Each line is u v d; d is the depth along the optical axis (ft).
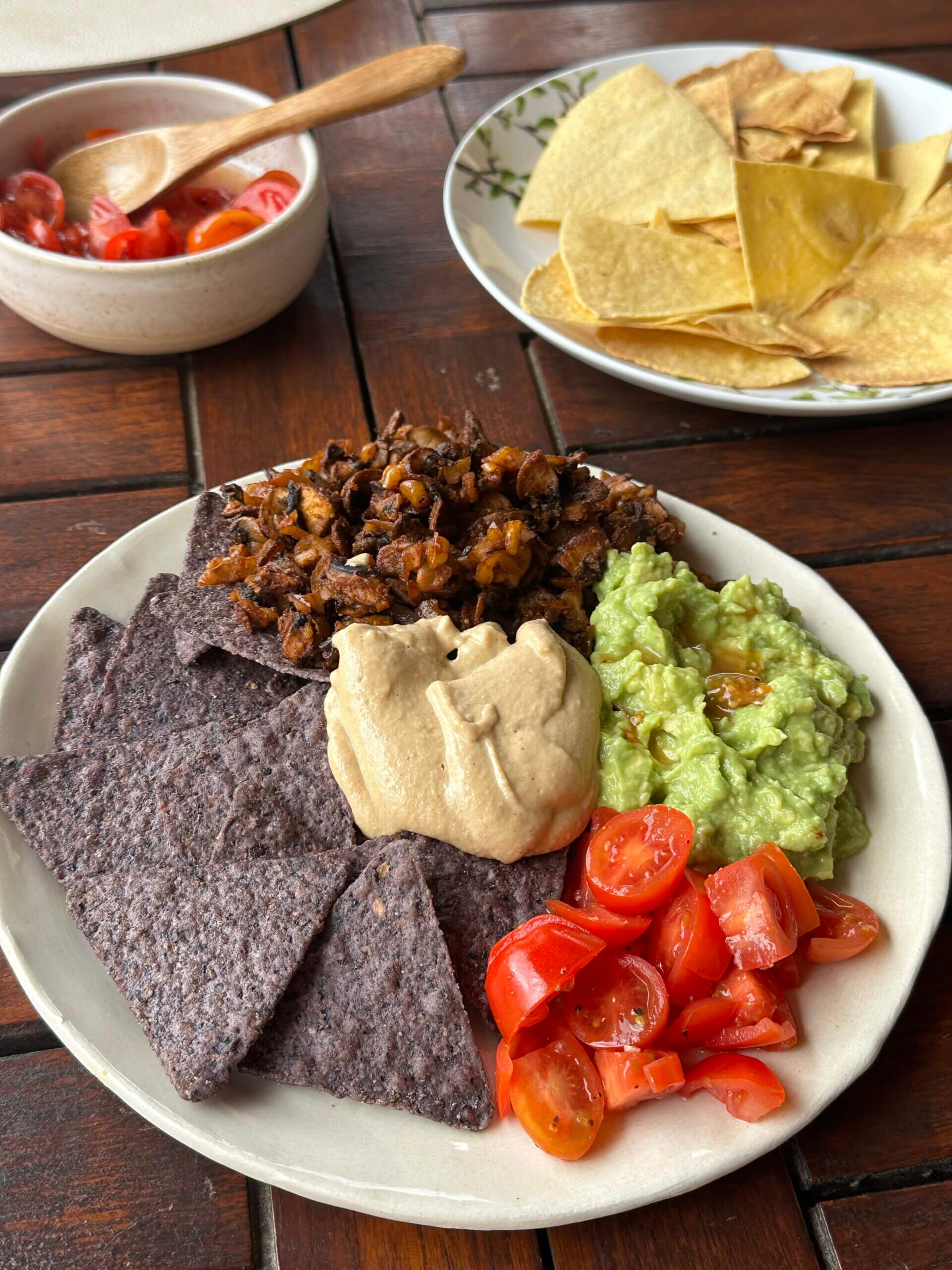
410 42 2.24
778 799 1.12
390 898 1.02
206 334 1.63
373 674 1.12
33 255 1.52
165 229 1.63
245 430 1.60
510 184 1.88
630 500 1.36
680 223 1.81
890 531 1.54
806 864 1.11
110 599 1.31
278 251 1.59
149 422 1.61
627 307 1.62
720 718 1.20
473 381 1.68
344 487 1.30
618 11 2.35
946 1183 1.02
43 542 1.46
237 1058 0.95
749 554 1.38
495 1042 1.03
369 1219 0.98
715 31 2.31
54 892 1.08
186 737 1.16
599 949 0.99
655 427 1.65
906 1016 1.11
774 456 1.62
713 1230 0.98
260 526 1.30
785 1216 0.99
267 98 1.71
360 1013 0.99
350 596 1.21
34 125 1.72
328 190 1.95
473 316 1.78
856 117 1.95
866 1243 0.99
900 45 2.31
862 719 1.24
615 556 1.30
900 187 1.84
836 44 2.30
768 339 1.59
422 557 1.21
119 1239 0.97
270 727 1.15
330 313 1.77
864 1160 1.02
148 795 1.11
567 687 1.16
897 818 1.17
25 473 1.54
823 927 1.08
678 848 1.06
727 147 1.86
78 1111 1.03
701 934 1.02
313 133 2.03
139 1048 0.99
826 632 1.31
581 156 1.86
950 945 1.16
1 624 1.37
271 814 1.09
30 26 1.51
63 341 1.72
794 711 1.17
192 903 1.04
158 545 1.34
